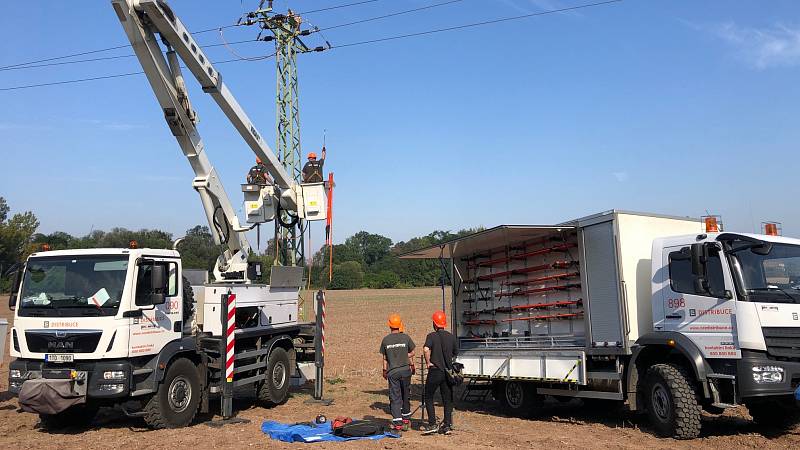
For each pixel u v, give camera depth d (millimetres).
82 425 11016
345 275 85688
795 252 9258
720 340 8812
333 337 28234
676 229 10742
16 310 10266
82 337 9680
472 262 14062
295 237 14758
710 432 9523
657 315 9766
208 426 10539
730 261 8844
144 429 10391
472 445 8797
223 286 11766
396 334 10039
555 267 11578
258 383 12711
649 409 9414
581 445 8680
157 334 10328
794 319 8695
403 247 105000
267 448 8766
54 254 10344
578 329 11305
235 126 12352
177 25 10578
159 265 10375
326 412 12180
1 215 99750
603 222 10406
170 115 11078
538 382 11273
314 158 14250
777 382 8414
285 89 30703
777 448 8305
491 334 13391
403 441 9023
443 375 9586
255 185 13352
